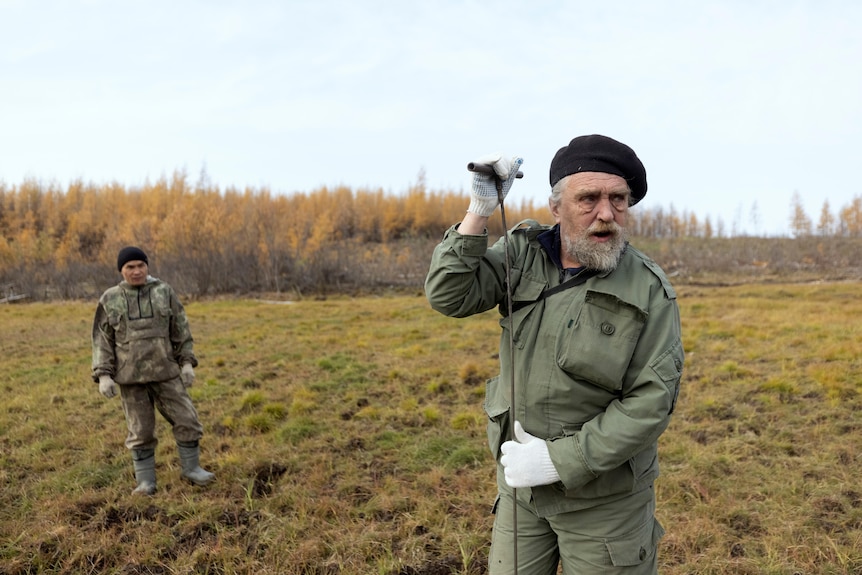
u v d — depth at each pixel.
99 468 4.75
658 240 42.75
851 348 8.21
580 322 1.89
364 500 4.20
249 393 6.58
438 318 12.59
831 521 3.73
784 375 6.96
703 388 6.69
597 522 1.97
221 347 9.73
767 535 3.60
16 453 5.12
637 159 1.90
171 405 4.39
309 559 3.44
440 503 4.05
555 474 1.84
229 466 4.70
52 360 8.90
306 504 4.08
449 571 3.33
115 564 3.47
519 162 2.02
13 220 39.44
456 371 7.63
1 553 3.53
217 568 3.40
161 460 4.91
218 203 35.97
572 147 1.91
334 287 21.36
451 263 2.00
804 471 4.48
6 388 7.35
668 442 5.09
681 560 3.38
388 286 21.88
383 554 3.48
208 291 20.75
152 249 24.00
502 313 2.29
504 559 2.16
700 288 19.09
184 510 4.02
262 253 21.86
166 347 4.33
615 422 1.80
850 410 5.80
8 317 14.80
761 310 12.66
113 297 4.22
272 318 13.52
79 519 3.93
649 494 2.04
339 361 8.35
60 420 6.00
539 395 1.97
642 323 1.83
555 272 2.02
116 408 6.41
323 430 5.59
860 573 3.21
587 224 1.87
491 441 2.20
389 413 5.98
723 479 4.36
